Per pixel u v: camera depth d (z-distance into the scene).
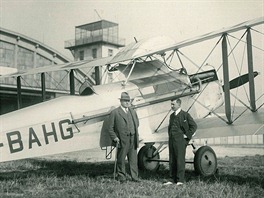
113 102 7.28
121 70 8.32
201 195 5.30
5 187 6.10
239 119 7.24
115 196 5.23
